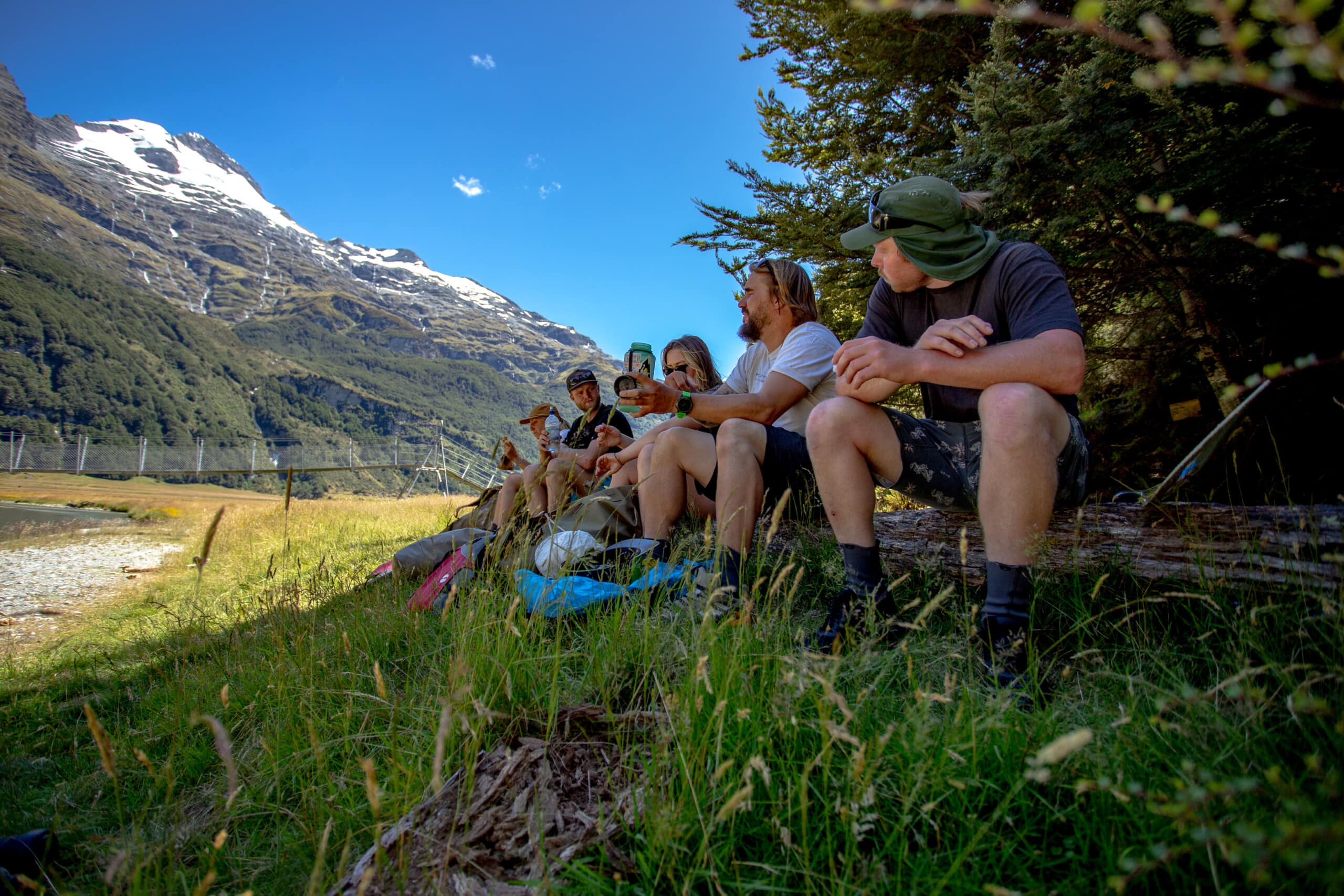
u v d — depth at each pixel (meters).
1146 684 1.42
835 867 1.23
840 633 1.92
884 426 2.10
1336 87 2.89
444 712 1.06
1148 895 1.10
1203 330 3.97
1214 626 1.84
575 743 1.68
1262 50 2.96
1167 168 3.48
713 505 3.10
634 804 1.40
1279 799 0.95
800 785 1.31
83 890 1.66
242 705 2.50
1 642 5.57
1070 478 1.97
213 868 1.16
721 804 1.37
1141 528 2.24
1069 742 0.87
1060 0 4.54
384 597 3.39
